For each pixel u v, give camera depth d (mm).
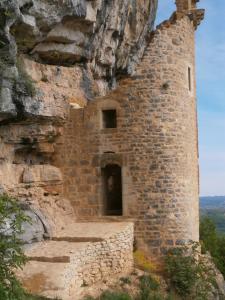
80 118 17250
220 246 30719
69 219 16719
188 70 17781
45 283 12109
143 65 16609
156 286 14891
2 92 13578
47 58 17828
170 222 16250
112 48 20422
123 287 14266
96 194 16859
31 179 16312
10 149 15930
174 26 17016
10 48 13250
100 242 14500
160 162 16359
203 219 34125
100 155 16875
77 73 19016
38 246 14336
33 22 14633
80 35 17406
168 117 16578
